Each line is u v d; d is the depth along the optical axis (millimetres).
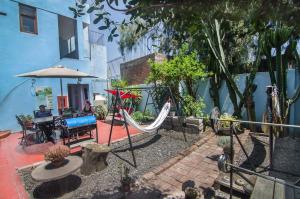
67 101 10828
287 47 6297
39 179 3436
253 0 1446
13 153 5785
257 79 7477
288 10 1373
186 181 3816
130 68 14797
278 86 6371
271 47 6453
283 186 2697
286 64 6434
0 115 8383
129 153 5598
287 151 5137
